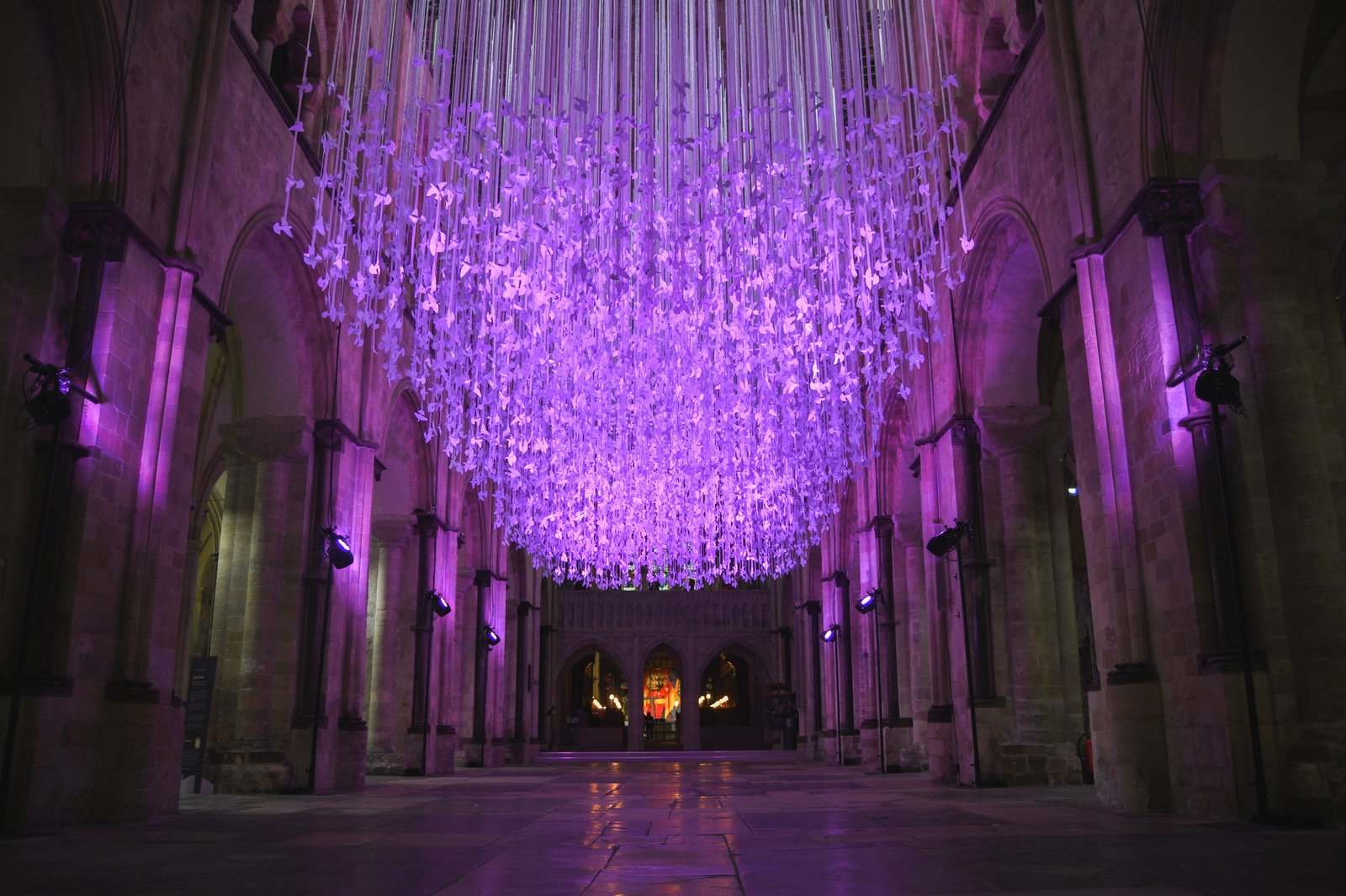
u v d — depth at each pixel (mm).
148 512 14016
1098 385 14641
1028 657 20234
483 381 19859
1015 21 18281
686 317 17547
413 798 17797
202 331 15383
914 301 18094
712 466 22766
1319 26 14625
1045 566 20672
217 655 20359
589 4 15898
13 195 12828
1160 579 13250
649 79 15906
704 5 17219
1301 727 11445
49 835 11234
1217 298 12789
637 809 14750
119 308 13500
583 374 19328
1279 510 12023
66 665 12414
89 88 13375
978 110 20812
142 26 14141
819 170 16703
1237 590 11445
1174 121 13406
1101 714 14625
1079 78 15609
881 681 29578
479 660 36500
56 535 12453
